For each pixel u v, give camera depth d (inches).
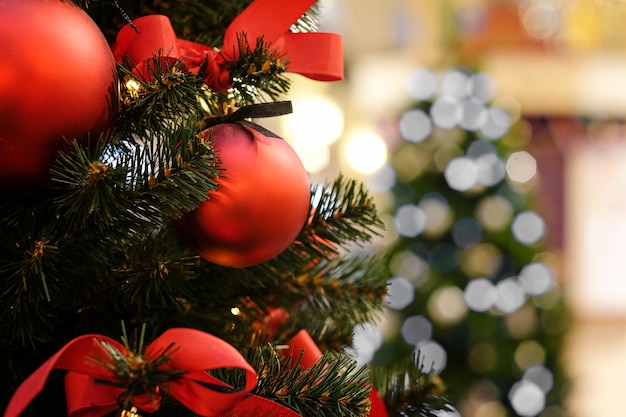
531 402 90.2
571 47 193.0
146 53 26.6
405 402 32.4
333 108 148.3
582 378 100.7
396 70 189.6
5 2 24.0
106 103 25.1
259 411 25.9
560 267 206.1
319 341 32.9
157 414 27.7
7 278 25.8
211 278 30.7
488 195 92.4
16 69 23.8
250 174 26.5
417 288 91.2
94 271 28.0
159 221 26.3
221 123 27.5
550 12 188.4
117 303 28.5
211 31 31.4
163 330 29.9
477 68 98.1
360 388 27.0
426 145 94.1
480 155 93.4
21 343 27.8
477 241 91.7
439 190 93.0
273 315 32.9
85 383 24.8
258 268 30.9
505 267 92.2
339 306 32.4
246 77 27.3
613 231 206.1
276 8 27.8
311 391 26.3
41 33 24.0
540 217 94.8
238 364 22.8
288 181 26.9
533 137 206.2
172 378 23.1
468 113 94.8
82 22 24.8
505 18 190.2
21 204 26.2
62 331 28.6
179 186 25.4
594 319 203.8
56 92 24.1
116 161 26.5
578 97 195.2
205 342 23.2
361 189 30.9
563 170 207.5
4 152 24.3
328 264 32.8
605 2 186.4
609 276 206.1
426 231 92.4
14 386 27.6
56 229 26.0
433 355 89.6
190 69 27.6
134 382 22.4
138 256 28.1
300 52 28.6
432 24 187.8
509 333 91.5
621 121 204.2
